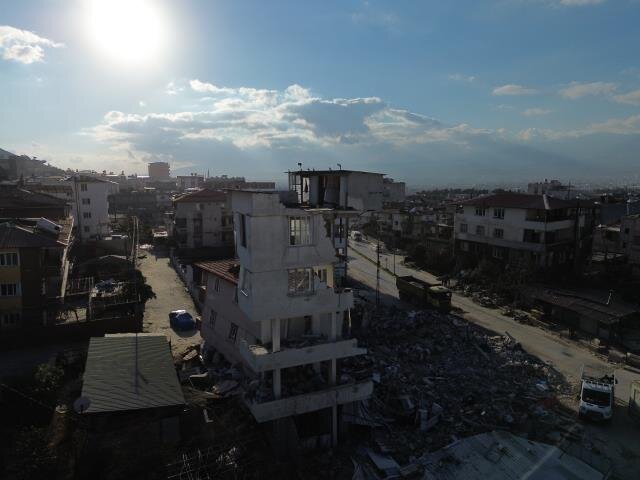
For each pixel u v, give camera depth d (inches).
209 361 1304.1
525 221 2314.2
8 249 1441.9
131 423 866.8
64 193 3361.2
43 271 1523.1
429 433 977.5
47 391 1005.2
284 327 1002.1
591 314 1647.4
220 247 2987.2
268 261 852.0
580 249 2450.8
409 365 1293.1
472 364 1323.8
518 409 1084.5
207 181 6481.3
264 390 917.2
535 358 1409.9
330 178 1175.6
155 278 2326.5
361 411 1008.2
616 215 3006.9
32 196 2549.2
